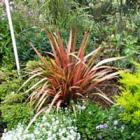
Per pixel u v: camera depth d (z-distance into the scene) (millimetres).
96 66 2895
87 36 3131
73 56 2963
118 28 3666
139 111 2410
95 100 2957
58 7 3709
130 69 3262
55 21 3705
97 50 2955
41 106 2795
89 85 2893
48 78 2830
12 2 3682
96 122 2682
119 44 3494
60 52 2918
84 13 3803
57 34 3170
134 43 3537
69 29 3654
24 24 3592
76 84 2846
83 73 2885
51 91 2846
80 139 2656
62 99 2877
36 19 3619
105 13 4008
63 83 2820
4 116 2848
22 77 3135
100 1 4047
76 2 4125
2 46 3467
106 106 2918
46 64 2883
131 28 3662
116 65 3326
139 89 2498
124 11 3863
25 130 2639
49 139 2572
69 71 2828
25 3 3775
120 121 2645
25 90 3008
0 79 3184
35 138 2619
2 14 3619
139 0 4020
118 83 3148
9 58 3398
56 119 2727
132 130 2607
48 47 3467
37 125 2689
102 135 2609
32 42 3457
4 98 2973
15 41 3258
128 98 2516
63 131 2619
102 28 3744
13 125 2799
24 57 3395
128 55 3293
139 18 3758
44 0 3736
